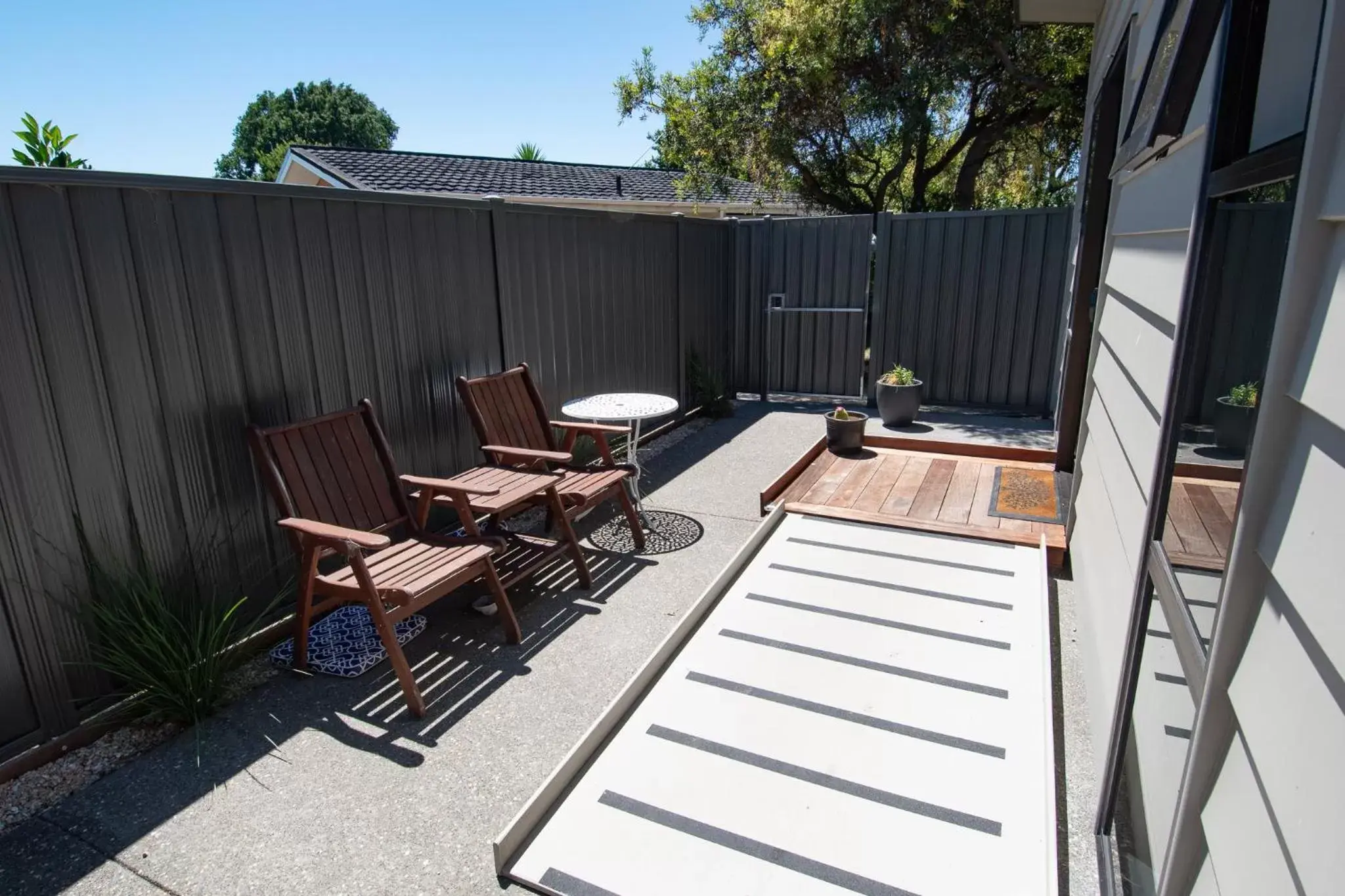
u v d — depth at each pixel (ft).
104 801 6.64
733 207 44.34
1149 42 7.26
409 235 11.10
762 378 23.30
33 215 6.79
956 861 5.64
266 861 5.96
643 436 18.37
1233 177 3.61
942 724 7.20
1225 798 3.10
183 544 8.30
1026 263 19.79
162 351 7.93
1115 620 6.29
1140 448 5.86
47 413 6.97
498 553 11.16
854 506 12.66
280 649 8.87
